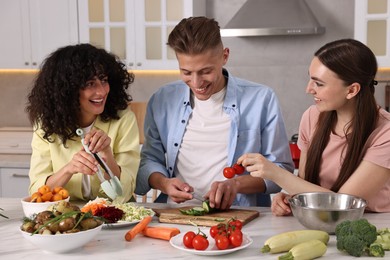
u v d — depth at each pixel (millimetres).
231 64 4117
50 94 2064
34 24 3855
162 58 3783
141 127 3635
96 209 1768
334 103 1891
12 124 4398
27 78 4332
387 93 3773
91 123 2195
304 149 2193
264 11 3807
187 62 1927
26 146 3613
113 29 3816
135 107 3643
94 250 1573
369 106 1906
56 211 1600
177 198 2027
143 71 4223
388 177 1899
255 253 1531
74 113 2100
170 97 2338
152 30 3773
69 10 3818
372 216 1889
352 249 1475
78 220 1562
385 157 1858
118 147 2195
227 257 1502
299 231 1572
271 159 2252
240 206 2152
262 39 4047
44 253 1561
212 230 1583
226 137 2236
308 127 2170
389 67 3559
